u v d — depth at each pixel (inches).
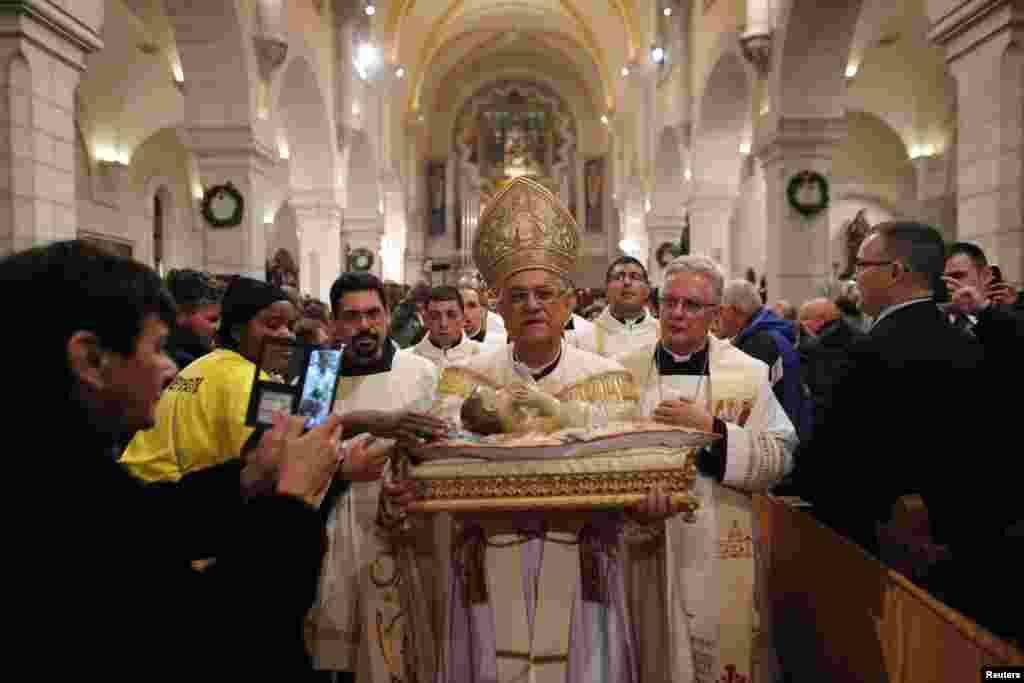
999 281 145.1
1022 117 184.1
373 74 723.4
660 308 98.6
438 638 81.5
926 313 90.7
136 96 620.7
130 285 38.9
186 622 36.3
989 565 74.4
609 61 974.4
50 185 183.0
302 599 41.3
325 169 558.3
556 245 75.0
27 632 33.9
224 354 94.2
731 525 90.4
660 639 77.0
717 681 87.8
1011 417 82.7
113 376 38.3
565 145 1211.9
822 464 91.9
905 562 88.3
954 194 647.8
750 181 648.4
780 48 370.9
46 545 34.6
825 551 98.1
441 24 960.9
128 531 36.7
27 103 174.7
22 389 36.2
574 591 69.9
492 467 62.2
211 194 369.7
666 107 655.8
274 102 406.9
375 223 719.7
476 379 79.6
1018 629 68.4
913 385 85.9
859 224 692.1
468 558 71.7
